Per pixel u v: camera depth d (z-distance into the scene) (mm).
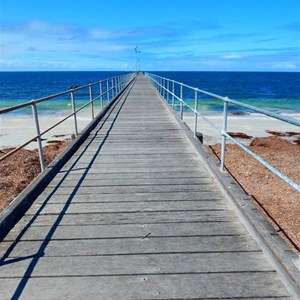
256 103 35312
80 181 4234
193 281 2266
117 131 7645
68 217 3223
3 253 2605
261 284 2227
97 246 2703
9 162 8828
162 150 5871
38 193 3768
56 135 15414
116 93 16531
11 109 3336
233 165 7840
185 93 44781
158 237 2842
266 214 5027
